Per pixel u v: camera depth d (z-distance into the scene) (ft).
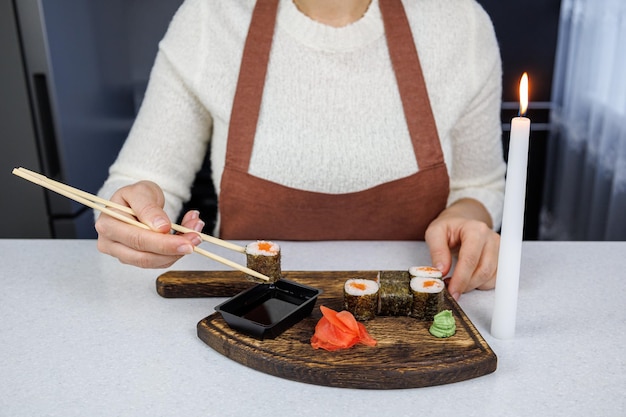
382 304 2.79
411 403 2.34
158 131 4.14
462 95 4.13
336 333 2.53
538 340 2.74
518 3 8.69
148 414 2.27
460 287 3.06
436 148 4.04
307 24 4.00
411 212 4.14
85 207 6.71
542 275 3.37
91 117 6.84
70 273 3.40
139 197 3.01
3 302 3.08
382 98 4.05
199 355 2.63
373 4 4.08
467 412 2.28
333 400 2.36
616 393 2.39
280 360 2.46
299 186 4.14
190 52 4.10
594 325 2.86
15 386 2.43
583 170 8.13
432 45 4.08
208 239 3.02
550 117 9.26
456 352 2.50
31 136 6.04
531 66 9.01
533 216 9.89
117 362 2.58
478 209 4.14
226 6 4.10
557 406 2.31
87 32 6.70
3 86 5.87
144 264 2.93
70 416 2.26
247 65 3.99
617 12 7.11
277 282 2.98
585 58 7.97
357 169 4.09
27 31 5.71
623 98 6.91
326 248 3.75
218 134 4.24
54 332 2.81
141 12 8.13
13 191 6.26
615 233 7.00
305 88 4.04
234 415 2.27
